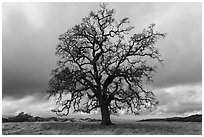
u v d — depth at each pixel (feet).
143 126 112.37
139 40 118.62
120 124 119.75
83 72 117.29
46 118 144.56
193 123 125.08
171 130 102.32
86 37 120.16
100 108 118.93
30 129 108.47
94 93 117.60
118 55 120.06
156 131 100.17
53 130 106.93
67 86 115.24
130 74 115.65
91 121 139.74
